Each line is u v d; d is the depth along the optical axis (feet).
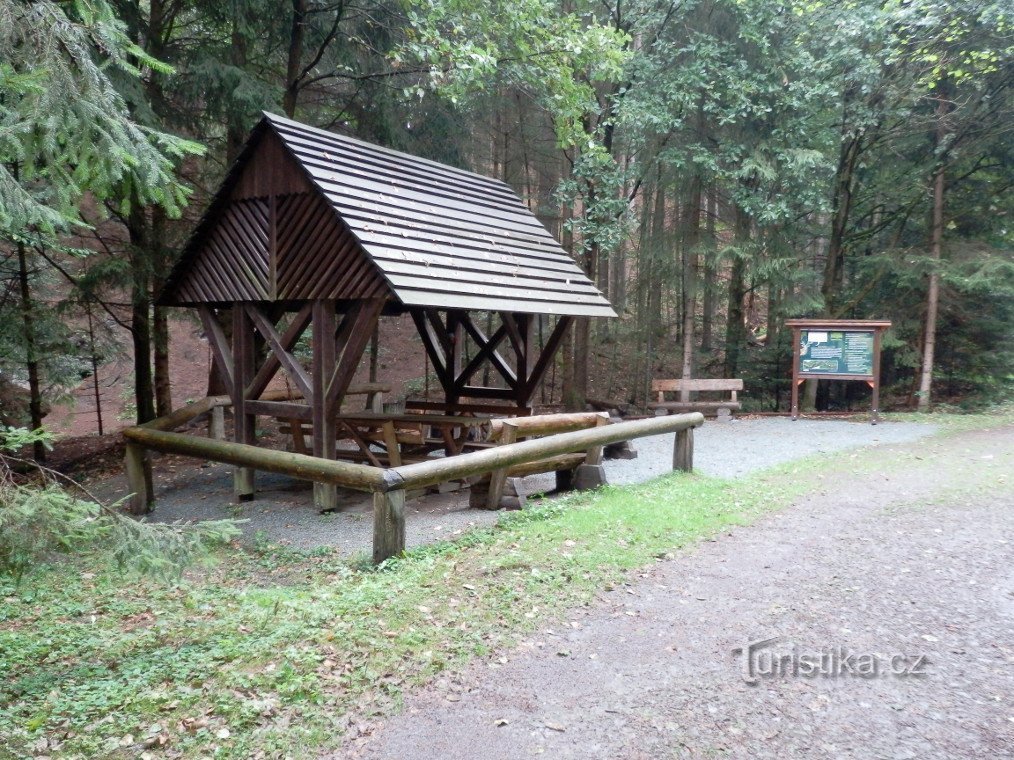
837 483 27.40
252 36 40.34
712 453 35.24
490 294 26.86
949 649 13.10
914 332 58.75
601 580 16.63
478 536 20.20
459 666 12.57
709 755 9.94
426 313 37.96
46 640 15.25
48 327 37.04
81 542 11.76
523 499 24.22
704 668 12.51
